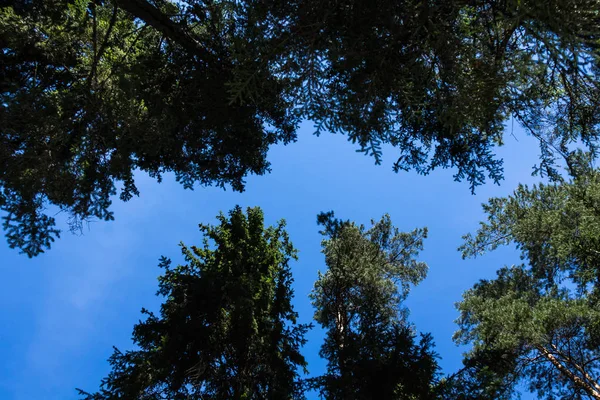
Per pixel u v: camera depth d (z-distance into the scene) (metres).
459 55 3.14
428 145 5.73
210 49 7.29
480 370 7.99
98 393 8.03
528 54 2.69
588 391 11.31
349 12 3.31
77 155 5.57
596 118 4.04
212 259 11.62
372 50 3.38
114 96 5.60
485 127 3.37
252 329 9.70
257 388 9.21
